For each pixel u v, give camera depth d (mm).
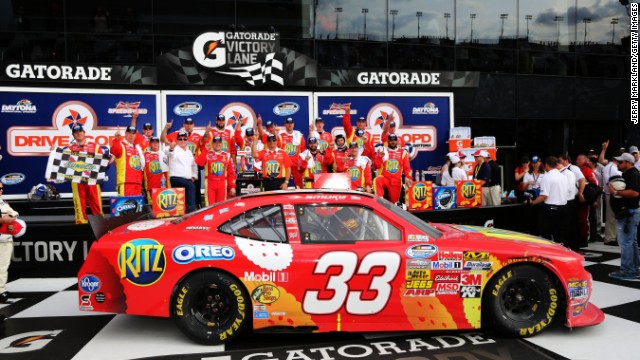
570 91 15180
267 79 11398
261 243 4109
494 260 4117
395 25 13453
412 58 13625
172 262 4027
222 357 3824
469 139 12102
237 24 12391
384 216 4242
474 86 12711
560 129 15156
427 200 8023
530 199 8695
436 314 4121
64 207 10328
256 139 8727
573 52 15141
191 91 11305
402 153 9758
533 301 4211
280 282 4020
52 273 6867
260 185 8047
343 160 9656
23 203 10164
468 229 4898
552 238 7359
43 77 10477
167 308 4066
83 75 10680
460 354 3857
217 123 9977
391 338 4242
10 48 11242
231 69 11242
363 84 12016
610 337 4246
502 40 14391
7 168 10492
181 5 12039
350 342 4148
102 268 4094
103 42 11680
